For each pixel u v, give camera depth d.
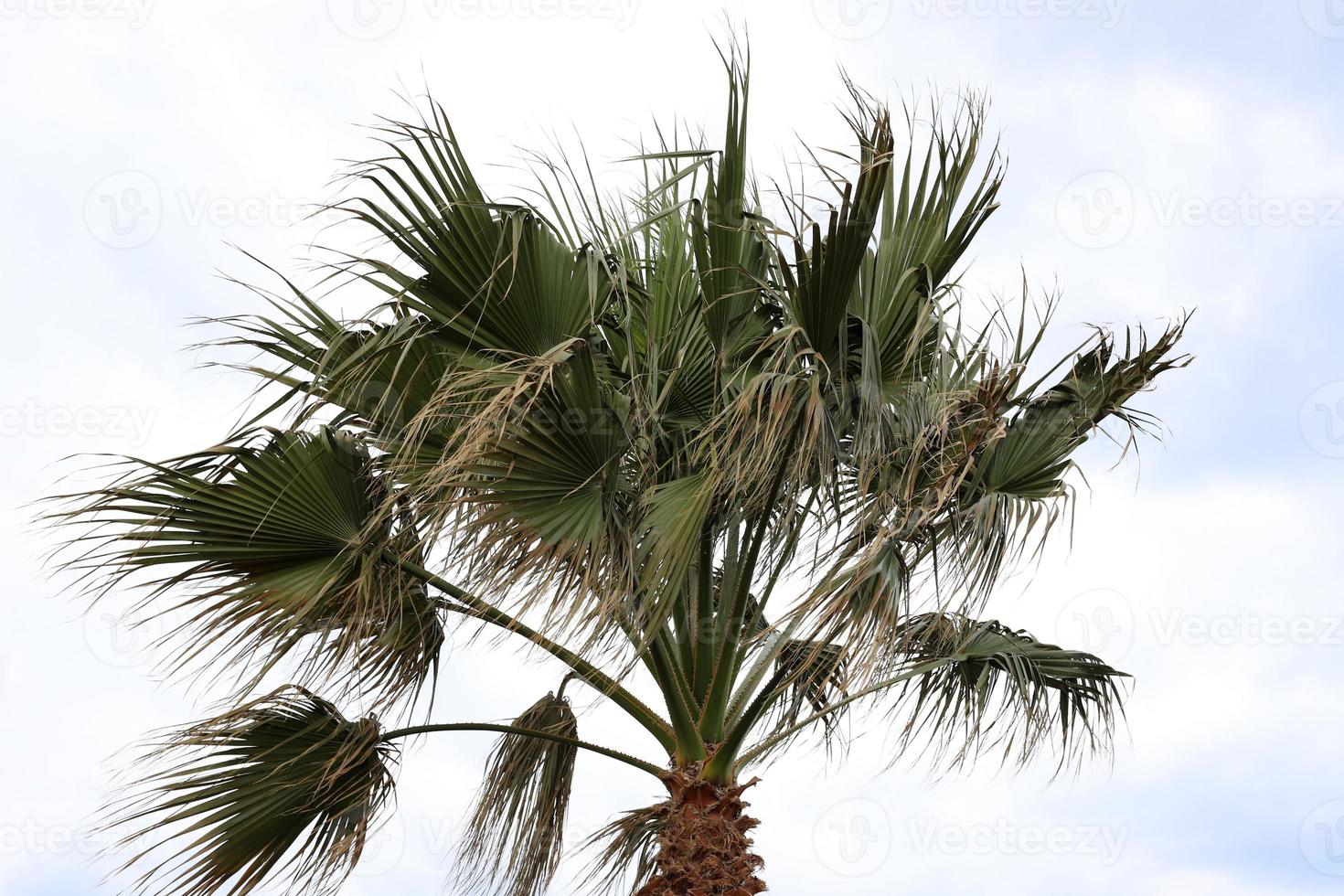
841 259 4.24
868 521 4.23
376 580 4.69
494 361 4.50
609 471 4.27
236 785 4.58
